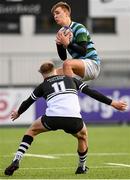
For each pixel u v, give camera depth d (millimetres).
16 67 67375
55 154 38594
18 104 62000
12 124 62156
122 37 78250
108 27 78188
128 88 64250
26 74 67438
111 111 64250
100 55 69000
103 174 27547
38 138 51469
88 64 27484
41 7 62750
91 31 77750
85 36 27562
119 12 63625
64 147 43438
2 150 41281
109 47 78125
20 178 25969
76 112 26281
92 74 27750
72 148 42656
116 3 63625
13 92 61875
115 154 38375
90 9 63500
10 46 77375
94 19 77500
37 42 77500
